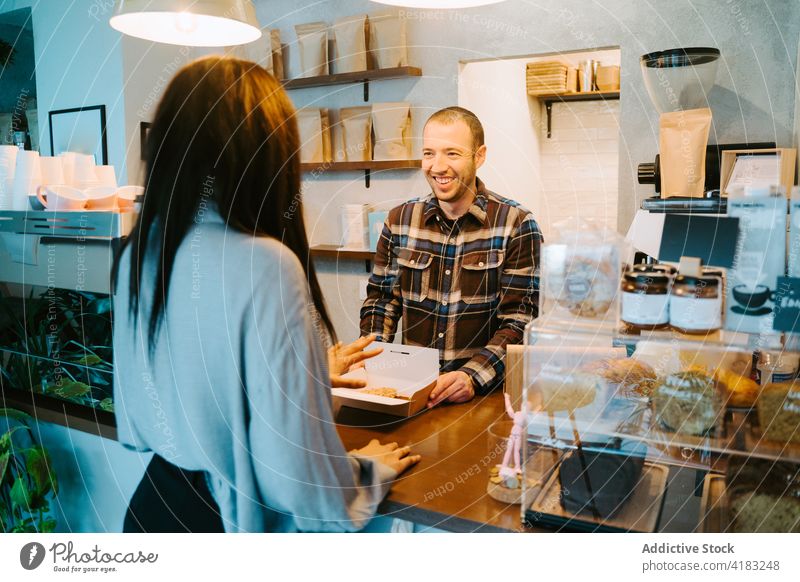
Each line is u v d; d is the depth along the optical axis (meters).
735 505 1.10
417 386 1.76
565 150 4.34
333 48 3.50
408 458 1.34
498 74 3.69
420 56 3.31
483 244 2.23
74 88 3.49
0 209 2.23
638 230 2.22
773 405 1.08
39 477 1.92
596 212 4.30
